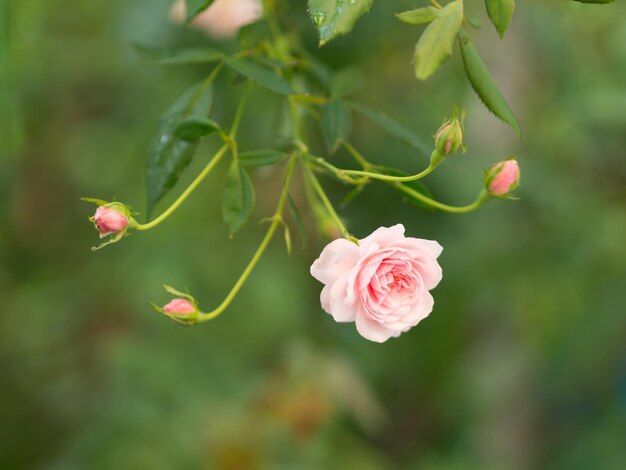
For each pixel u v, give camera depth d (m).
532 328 1.16
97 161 1.09
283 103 0.70
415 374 1.18
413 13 0.54
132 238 1.05
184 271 1.02
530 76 0.99
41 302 1.11
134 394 0.93
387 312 0.56
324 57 0.74
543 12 0.96
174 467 0.90
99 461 0.90
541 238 1.02
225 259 1.05
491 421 1.24
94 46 1.04
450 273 0.96
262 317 1.04
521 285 1.04
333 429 1.06
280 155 0.61
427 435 1.33
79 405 1.04
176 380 0.94
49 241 1.12
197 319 0.58
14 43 0.74
